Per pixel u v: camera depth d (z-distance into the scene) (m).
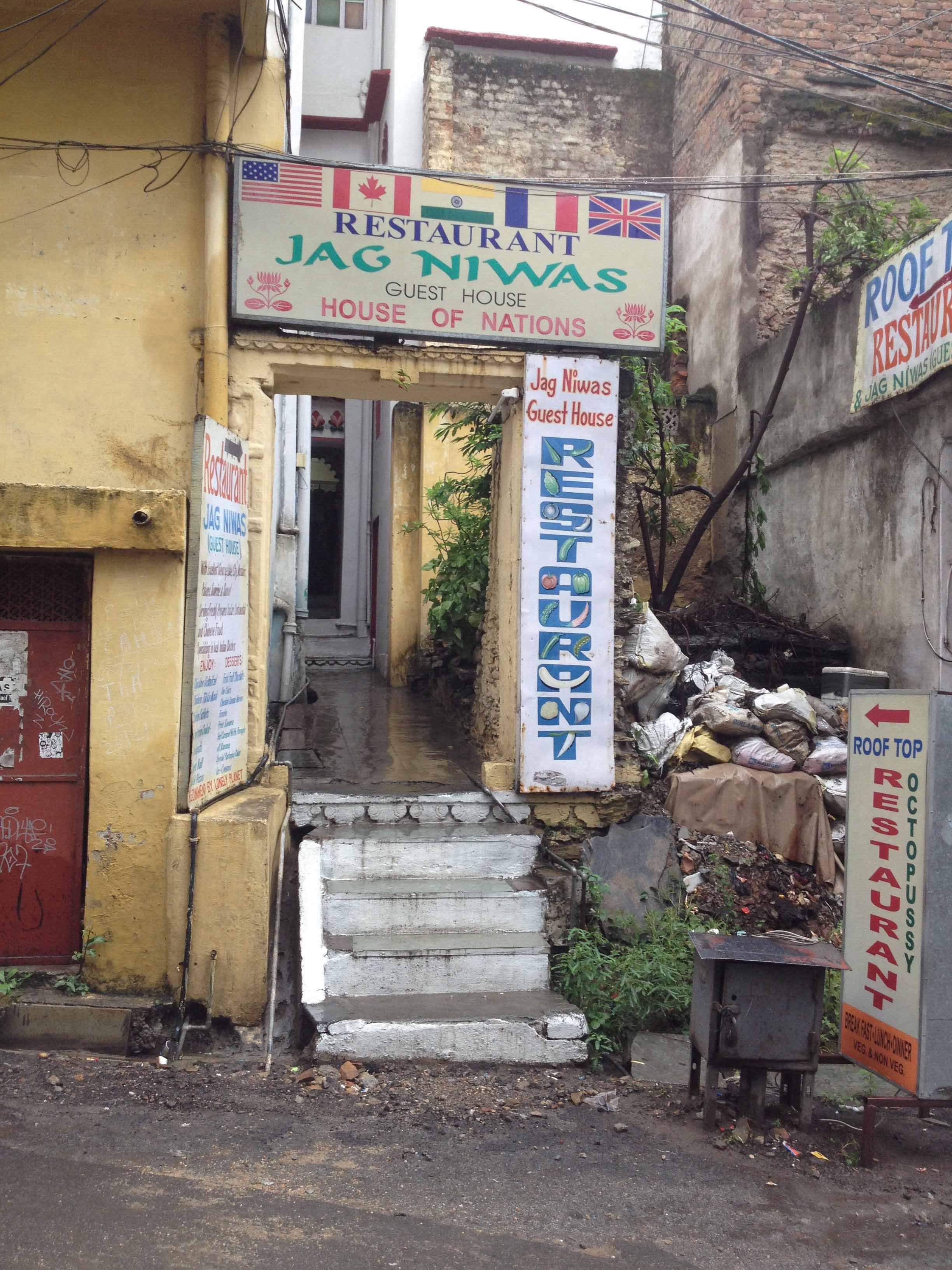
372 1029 4.95
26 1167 3.80
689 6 12.59
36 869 5.40
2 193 6.03
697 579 11.57
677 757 7.07
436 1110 4.49
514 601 6.68
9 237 6.03
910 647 7.95
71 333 6.07
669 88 13.06
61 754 5.42
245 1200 3.66
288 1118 4.36
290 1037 5.25
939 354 6.98
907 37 11.24
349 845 6.04
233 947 5.21
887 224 10.38
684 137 12.67
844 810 6.72
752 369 10.73
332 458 17.05
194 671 5.29
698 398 11.68
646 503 11.29
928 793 4.30
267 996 5.28
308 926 5.51
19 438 6.03
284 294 6.13
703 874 6.48
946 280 6.90
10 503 5.11
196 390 6.11
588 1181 3.93
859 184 10.60
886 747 4.58
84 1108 4.34
